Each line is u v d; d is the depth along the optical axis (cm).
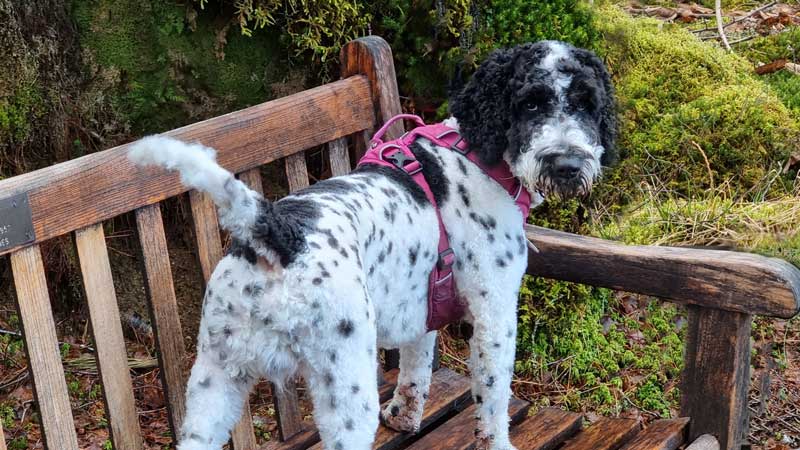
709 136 450
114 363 224
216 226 245
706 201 424
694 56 482
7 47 314
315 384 198
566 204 377
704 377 260
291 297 190
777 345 412
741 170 447
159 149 175
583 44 370
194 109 335
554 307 379
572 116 227
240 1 321
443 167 238
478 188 238
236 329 194
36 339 207
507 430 250
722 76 481
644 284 261
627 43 457
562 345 384
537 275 282
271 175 364
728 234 400
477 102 237
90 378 346
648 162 443
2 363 346
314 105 266
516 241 242
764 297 242
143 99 331
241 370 199
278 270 190
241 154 246
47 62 322
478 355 243
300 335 192
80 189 211
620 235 396
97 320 219
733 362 253
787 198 431
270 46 337
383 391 293
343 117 275
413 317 235
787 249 388
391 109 284
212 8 326
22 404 332
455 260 238
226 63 333
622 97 434
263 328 192
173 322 236
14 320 354
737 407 259
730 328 252
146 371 353
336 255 196
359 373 198
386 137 283
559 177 220
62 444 215
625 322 404
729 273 246
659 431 263
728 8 605
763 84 494
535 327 377
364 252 210
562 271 275
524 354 382
